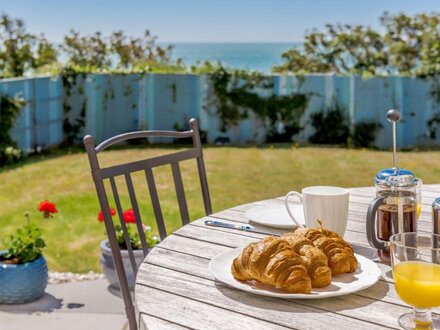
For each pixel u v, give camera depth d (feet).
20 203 17.12
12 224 14.90
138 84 28.07
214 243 4.69
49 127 26.55
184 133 6.33
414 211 4.31
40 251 10.16
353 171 22.00
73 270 11.49
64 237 13.71
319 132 27.71
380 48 29.32
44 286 10.04
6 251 10.19
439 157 24.52
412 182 4.34
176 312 3.43
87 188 18.99
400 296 3.33
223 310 3.45
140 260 9.71
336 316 3.36
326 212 4.55
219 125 28.02
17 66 29.63
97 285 10.67
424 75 26.66
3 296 9.72
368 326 3.24
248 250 3.71
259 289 3.63
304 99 27.58
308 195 4.60
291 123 27.81
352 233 5.03
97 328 9.02
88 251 12.68
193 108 28.07
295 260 3.59
